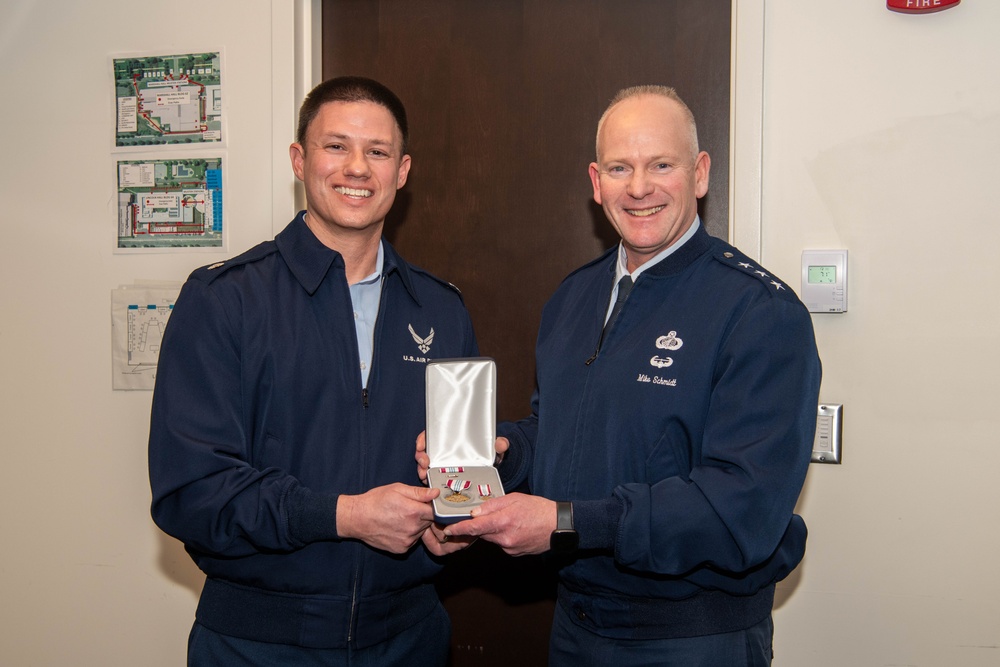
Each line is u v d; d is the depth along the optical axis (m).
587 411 1.32
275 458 1.30
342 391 1.33
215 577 1.32
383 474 1.34
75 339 1.91
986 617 1.57
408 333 1.44
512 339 1.86
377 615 1.33
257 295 1.33
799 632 1.65
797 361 1.21
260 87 1.82
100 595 1.91
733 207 1.65
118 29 1.88
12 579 1.94
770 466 1.17
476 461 1.36
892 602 1.61
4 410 1.93
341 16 1.90
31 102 1.91
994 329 1.55
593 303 1.45
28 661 1.94
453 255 1.89
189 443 1.22
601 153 1.34
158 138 1.87
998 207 1.55
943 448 1.58
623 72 1.79
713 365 1.24
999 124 1.54
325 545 1.29
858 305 1.61
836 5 1.60
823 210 1.62
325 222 1.37
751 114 1.63
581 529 1.17
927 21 1.57
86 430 1.90
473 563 1.90
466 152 1.87
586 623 1.33
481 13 1.85
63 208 1.91
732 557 1.16
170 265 1.87
